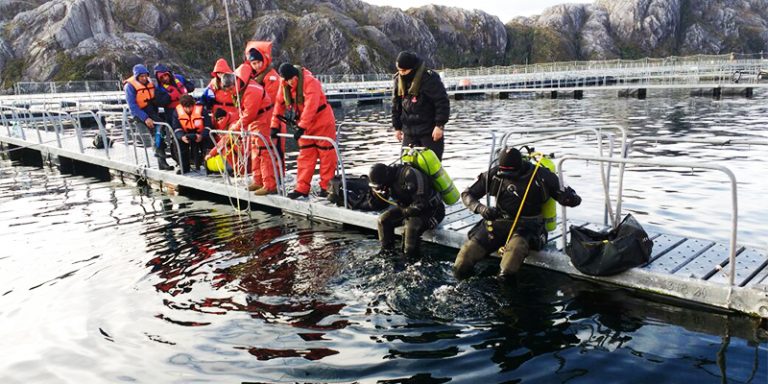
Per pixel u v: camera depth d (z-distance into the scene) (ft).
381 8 274.36
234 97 24.62
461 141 49.96
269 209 25.52
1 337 13.07
